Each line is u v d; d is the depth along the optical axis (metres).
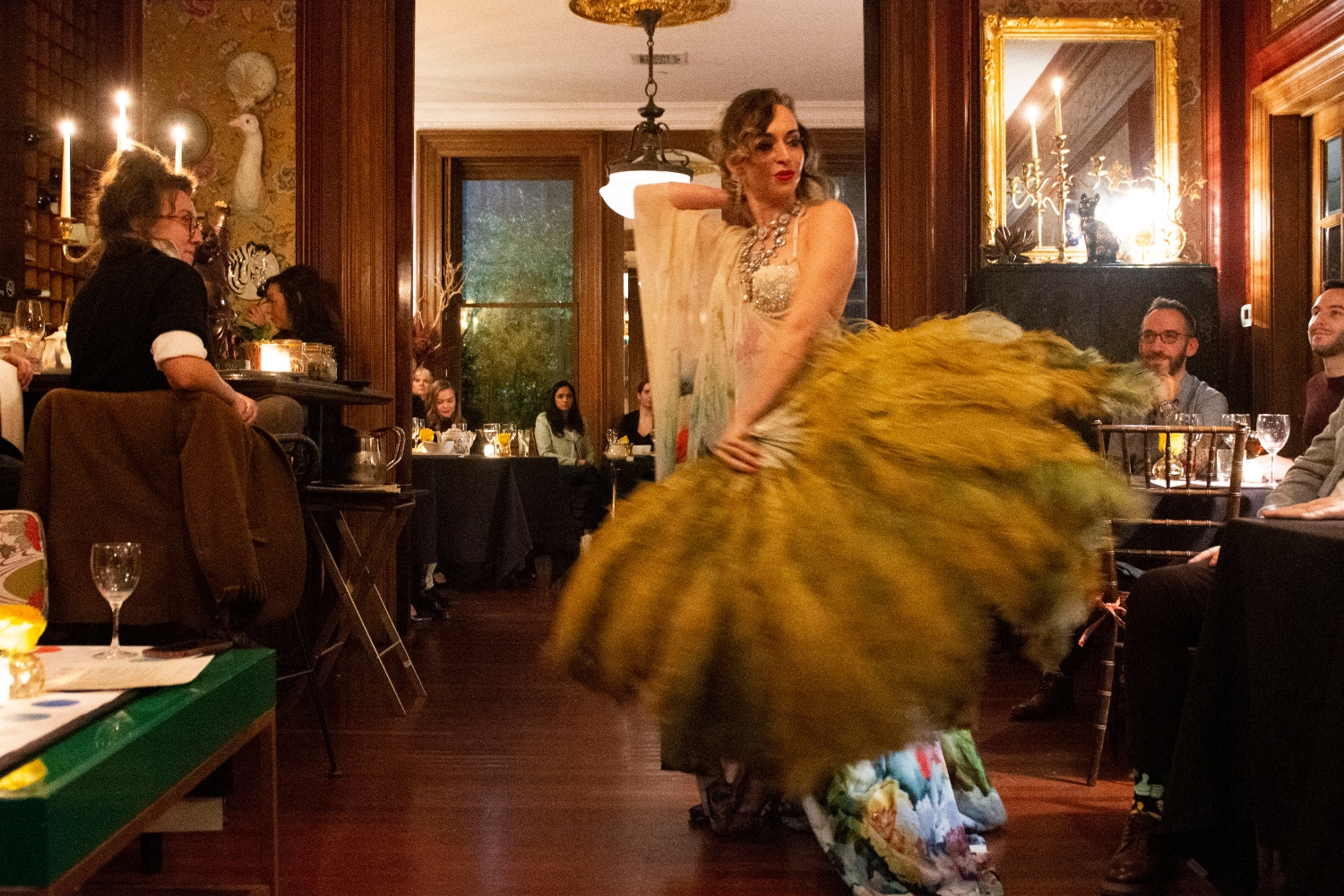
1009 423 0.94
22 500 2.54
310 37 5.36
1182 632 2.39
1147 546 3.33
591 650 0.93
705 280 2.28
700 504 0.94
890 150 5.25
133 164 2.84
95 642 2.65
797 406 1.01
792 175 2.10
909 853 2.17
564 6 8.30
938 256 5.20
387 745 3.52
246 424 2.75
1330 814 1.55
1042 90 5.48
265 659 1.85
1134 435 3.68
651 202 2.32
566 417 9.48
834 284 2.08
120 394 2.58
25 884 1.12
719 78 10.05
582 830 2.72
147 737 1.38
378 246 5.33
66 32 5.19
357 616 3.87
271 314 5.05
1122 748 3.50
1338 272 4.90
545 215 11.05
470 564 6.90
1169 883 2.43
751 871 2.44
